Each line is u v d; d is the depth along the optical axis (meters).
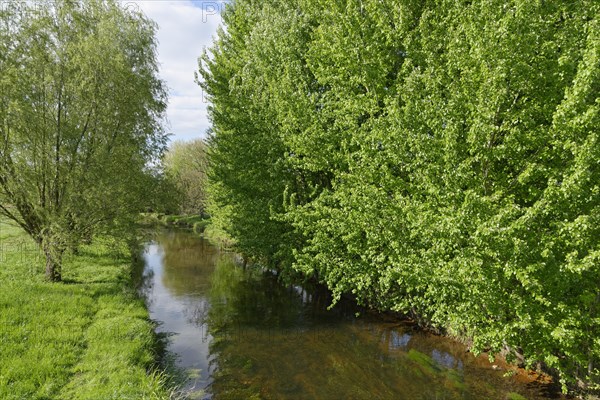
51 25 16.77
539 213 8.27
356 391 11.06
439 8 12.18
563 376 9.12
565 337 8.10
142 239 20.67
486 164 9.89
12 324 11.95
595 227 7.54
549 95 8.91
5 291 14.59
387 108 11.40
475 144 9.36
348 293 20.08
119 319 14.01
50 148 16.88
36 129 16.25
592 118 7.21
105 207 17.72
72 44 16.78
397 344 14.35
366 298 18.05
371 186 12.14
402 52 13.85
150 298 21.19
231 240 38.69
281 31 17.58
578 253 8.25
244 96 19.41
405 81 12.20
